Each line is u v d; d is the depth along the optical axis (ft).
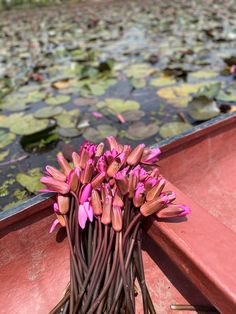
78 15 13.28
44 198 2.04
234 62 6.98
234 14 12.33
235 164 3.24
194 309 2.01
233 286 1.42
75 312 1.68
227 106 5.31
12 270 2.08
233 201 2.89
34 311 2.04
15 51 9.01
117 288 1.66
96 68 7.09
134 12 13.51
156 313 2.01
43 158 4.42
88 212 1.75
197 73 6.89
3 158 4.44
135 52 8.51
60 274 2.19
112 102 5.78
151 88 6.37
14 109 5.73
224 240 1.62
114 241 1.74
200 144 2.93
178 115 5.31
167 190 2.00
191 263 1.56
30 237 2.09
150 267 2.22
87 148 2.02
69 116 5.33
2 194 3.83
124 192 1.72
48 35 10.55
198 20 11.58
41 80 6.95
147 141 4.67
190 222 1.73
